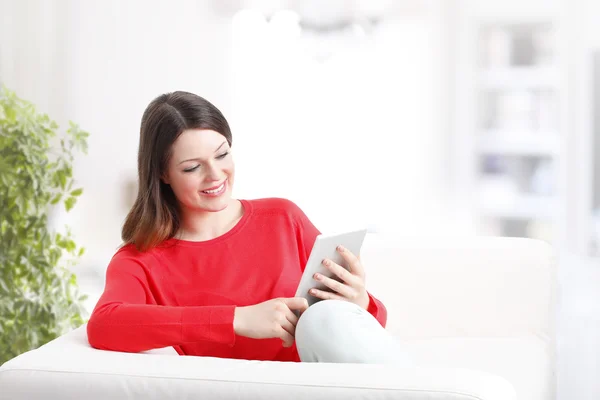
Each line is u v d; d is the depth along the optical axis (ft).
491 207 15.89
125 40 15.79
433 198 15.92
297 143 16.10
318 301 6.35
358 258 6.59
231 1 15.55
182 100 6.66
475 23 15.61
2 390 5.67
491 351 7.79
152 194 6.82
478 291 8.59
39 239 9.81
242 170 16.22
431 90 15.75
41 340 9.71
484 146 15.83
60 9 15.78
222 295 6.86
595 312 14.52
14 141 9.57
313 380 5.20
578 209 15.53
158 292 6.76
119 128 15.83
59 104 15.84
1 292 9.61
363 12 12.44
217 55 15.81
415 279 8.66
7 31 15.81
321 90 15.96
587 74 15.31
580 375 11.93
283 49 15.81
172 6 15.75
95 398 5.51
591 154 15.43
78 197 15.58
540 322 8.50
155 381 5.45
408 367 5.35
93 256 15.60
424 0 15.60
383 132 15.92
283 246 7.20
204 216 7.09
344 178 16.10
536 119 15.62
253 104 16.01
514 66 15.62
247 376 5.34
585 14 15.21
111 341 6.03
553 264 8.75
